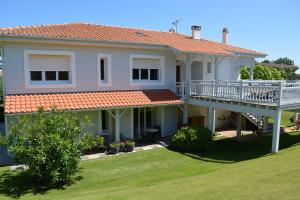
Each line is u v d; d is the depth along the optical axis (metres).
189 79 17.89
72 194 9.16
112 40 15.69
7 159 13.43
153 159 13.50
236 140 17.58
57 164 9.89
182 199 6.75
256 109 13.38
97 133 16.03
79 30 17.08
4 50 13.45
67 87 15.12
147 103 15.95
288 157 10.49
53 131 10.20
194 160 13.25
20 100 13.34
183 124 18.17
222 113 22.00
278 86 12.27
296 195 6.19
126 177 11.02
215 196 6.68
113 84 16.66
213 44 22.88
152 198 7.20
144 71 18.14
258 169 9.04
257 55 23.06
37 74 14.52
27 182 10.47
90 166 12.43
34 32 14.36
